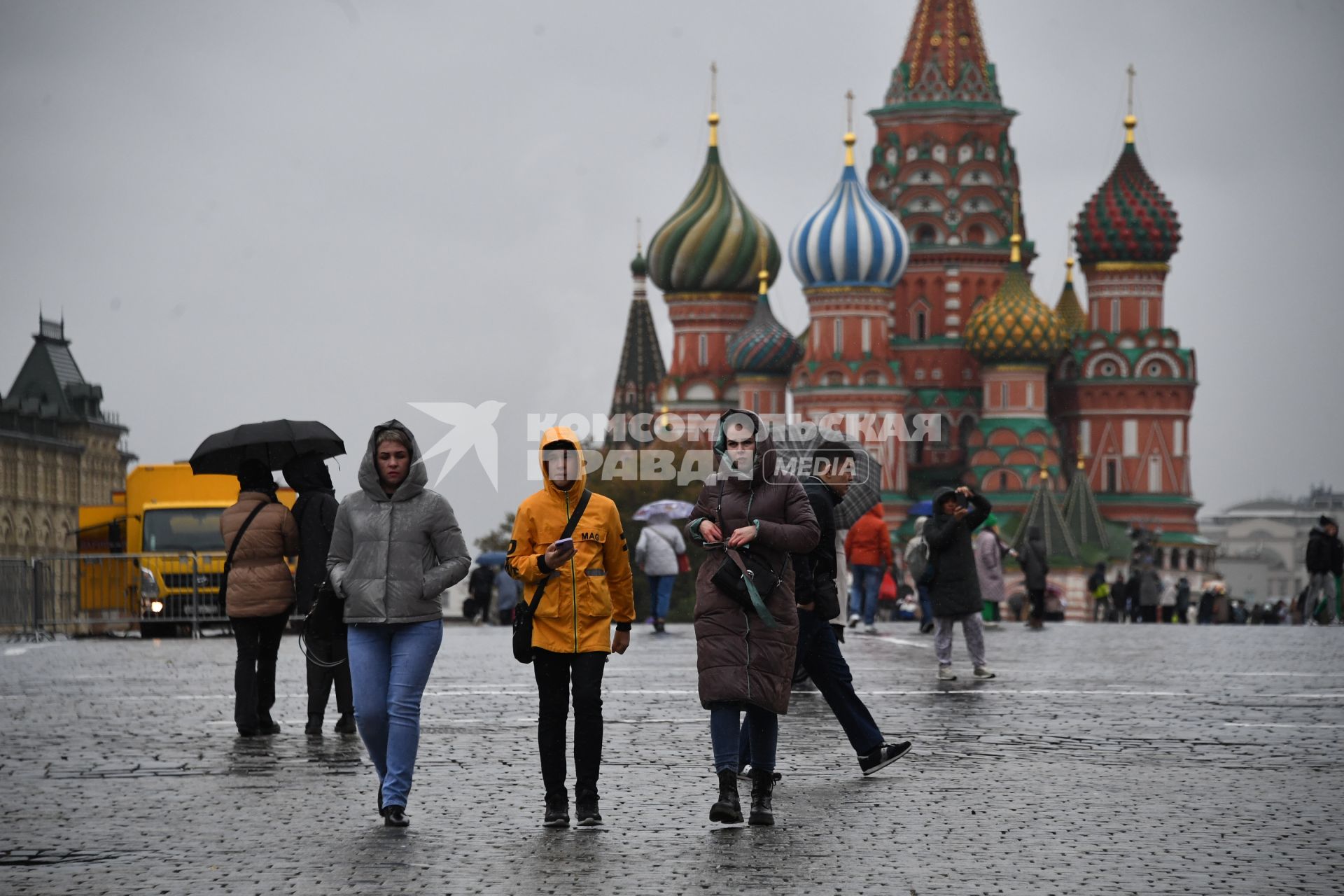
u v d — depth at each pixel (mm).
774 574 15633
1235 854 14289
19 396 188875
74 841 15016
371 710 16172
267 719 22312
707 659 15648
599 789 17641
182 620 46531
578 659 15695
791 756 19859
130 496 51781
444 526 16281
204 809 16547
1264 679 29578
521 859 14234
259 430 22703
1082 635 46375
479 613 85375
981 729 22047
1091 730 22016
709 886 13219
